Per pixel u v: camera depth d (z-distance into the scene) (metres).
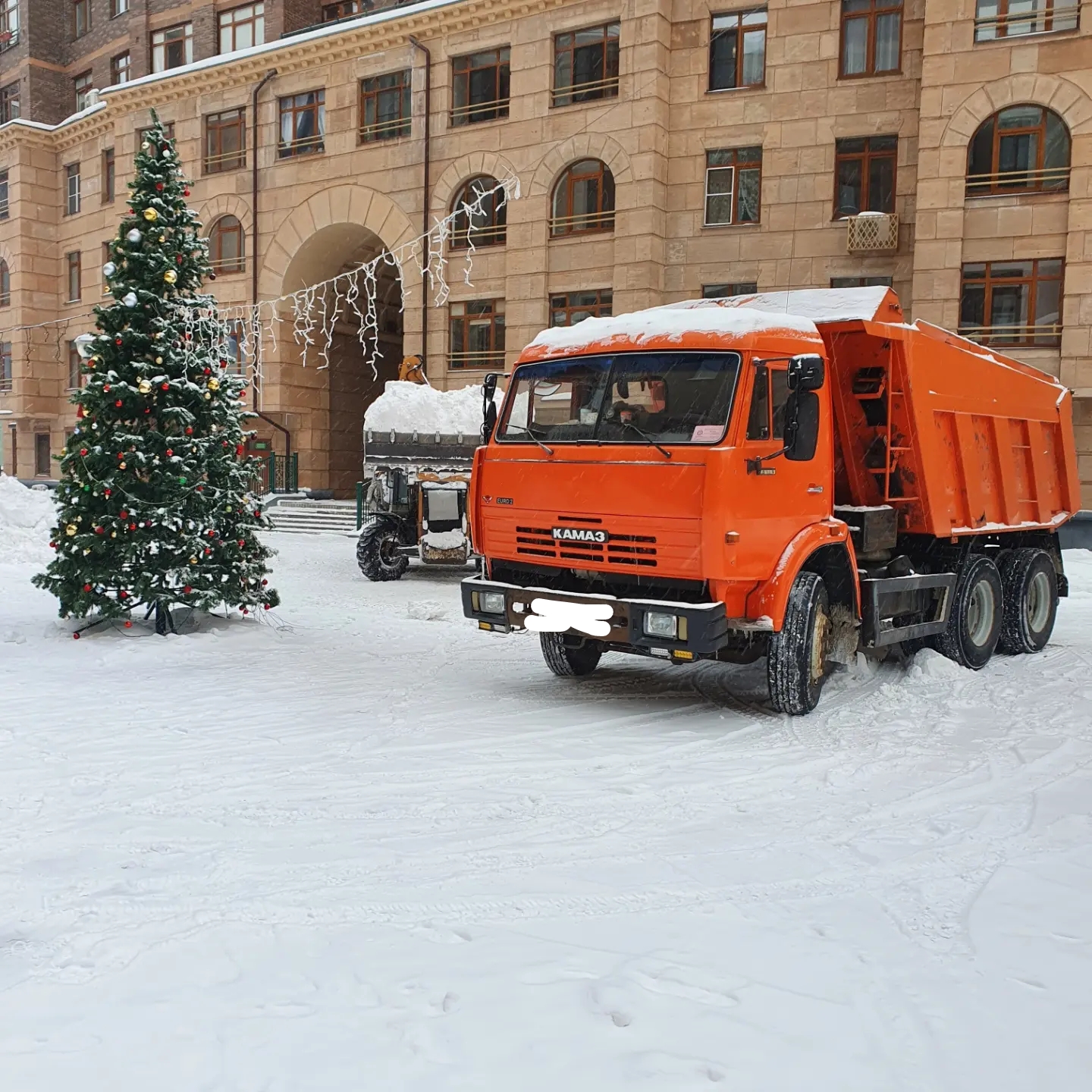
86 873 4.22
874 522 8.05
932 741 6.60
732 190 24.16
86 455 9.73
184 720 6.99
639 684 8.44
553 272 25.88
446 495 16.30
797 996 3.20
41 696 7.64
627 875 4.27
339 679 8.52
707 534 6.48
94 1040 2.92
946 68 21.34
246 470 10.63
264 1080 2.73
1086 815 5.09
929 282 21.66
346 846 4.58
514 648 10.12
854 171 23.12
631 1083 2.72
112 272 10.22
